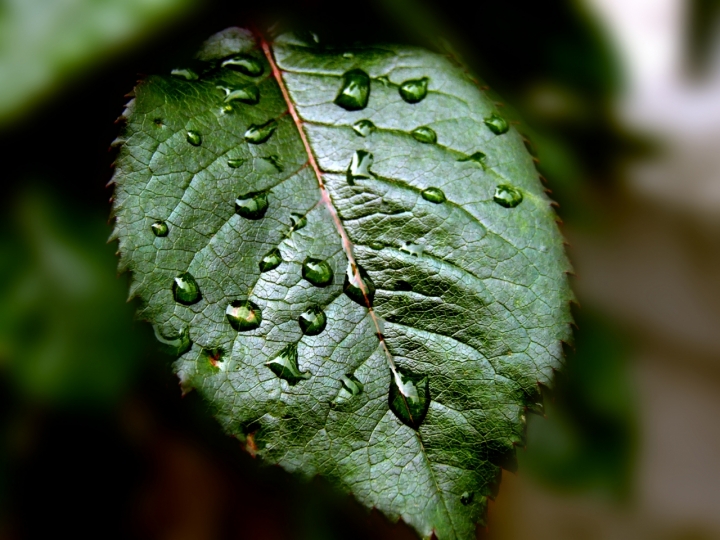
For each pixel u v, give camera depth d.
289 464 0.18
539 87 0.22
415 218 0.19
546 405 0.23
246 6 0.19
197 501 0.22
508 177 0.19
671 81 0.34
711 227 0.34
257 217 0.19
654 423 0.37
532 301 0.19
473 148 0.19
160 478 0.22
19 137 0.20
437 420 0.18
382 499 0.18
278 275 0.19
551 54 0.22
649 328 0.35
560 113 0.22
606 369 0.22
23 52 0.19
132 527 0.22
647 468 0.36
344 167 0.19
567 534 0.34
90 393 0.20
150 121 0.19
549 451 0.23
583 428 0.23
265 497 0.23
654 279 0.34
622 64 0.22
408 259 0.19
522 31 0.22
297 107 0.19
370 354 0.19
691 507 0.36
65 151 0.20
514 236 0.19
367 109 0.19
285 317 0.19
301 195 0.19
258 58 0.19
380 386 0.18
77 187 0.20
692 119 0.33
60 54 0.19
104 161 0.20
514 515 0.33
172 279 0.18
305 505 0.22
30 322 0.20
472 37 0.22
